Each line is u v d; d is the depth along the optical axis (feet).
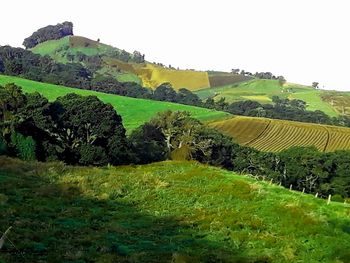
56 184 101.91
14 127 220.64
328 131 440.04
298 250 70.18
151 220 82.43
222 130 431.02
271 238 73.56
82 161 247.09
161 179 116.06
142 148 305.94
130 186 107.55
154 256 60.49
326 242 72.84
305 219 81.82
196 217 85.30
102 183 108.37
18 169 113.80
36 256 54.80
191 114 458.91
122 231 71.67
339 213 88.74
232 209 90.84
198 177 118.83
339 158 329.52
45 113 244.22
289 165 333.42
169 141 335.67
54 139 245.65
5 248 55.57
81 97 274.77
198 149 327.06
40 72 613.93
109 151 261.24
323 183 329.52
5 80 457.68
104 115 261.03
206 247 68.54
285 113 623.77
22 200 82.94
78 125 253.44
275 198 98.02
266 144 399.65
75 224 72.69
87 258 56.08
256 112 600.80
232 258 63.31
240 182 110.73
